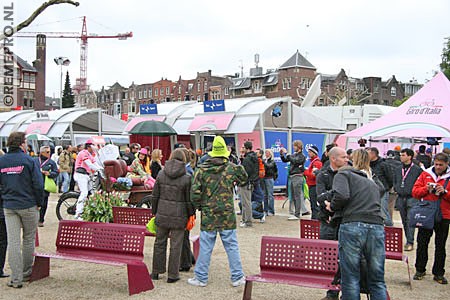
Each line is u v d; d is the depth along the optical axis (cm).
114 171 1148
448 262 860
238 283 691
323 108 2489
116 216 918
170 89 8869
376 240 508
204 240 692
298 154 1327
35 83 7750
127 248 684
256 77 7488
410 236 952
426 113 1195
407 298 649
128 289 669
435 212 710
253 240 1027
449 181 701
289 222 1273
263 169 1266
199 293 658
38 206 693
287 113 2047
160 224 709
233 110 1955
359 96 7125
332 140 2208
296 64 6956
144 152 1393
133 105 9494
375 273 511
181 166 705
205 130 1977
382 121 1264
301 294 661
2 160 670
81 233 723
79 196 1188
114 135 2873
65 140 2756
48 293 654
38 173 680
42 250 902
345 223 514
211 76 8225
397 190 957
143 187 1186
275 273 618
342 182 517
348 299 507
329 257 596
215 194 686
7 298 631
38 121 2803
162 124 1822
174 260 706
